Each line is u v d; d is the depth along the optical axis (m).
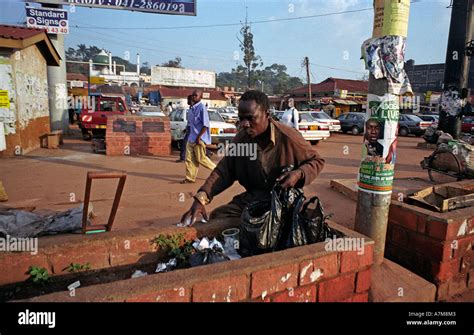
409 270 3.21
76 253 2.43
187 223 2.78
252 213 2.57
